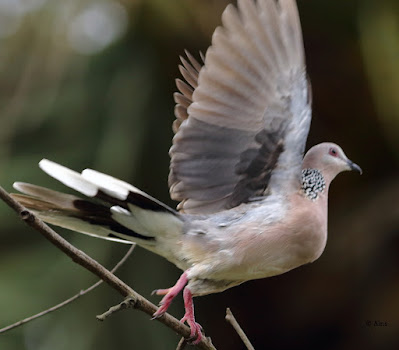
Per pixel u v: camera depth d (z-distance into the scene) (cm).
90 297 1073
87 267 636
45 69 1129
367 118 1310
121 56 1185
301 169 763
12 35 1123
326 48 1289
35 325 1068
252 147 717
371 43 1195
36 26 1116
